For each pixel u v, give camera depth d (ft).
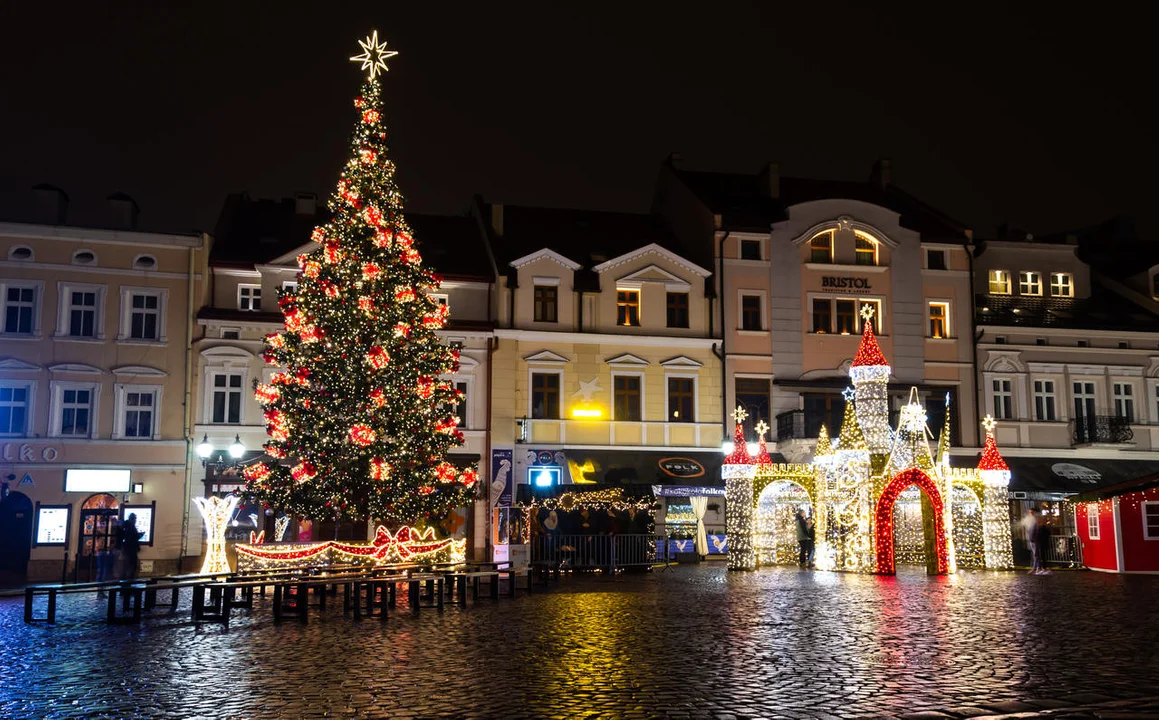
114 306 130.82
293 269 134.72
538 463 137.28
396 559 88.99
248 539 127.03
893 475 94.38
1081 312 159.43
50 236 129.80
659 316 144.56
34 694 34.58
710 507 139.74
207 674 38.50
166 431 129.70
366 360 91.09
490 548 132.57
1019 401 151.84
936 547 94.53
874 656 40.70
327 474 91.76
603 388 141.28
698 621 54.80
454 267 143.33
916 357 150.51
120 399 129.29
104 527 126.62
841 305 150.41
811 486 104.73
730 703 31.42
